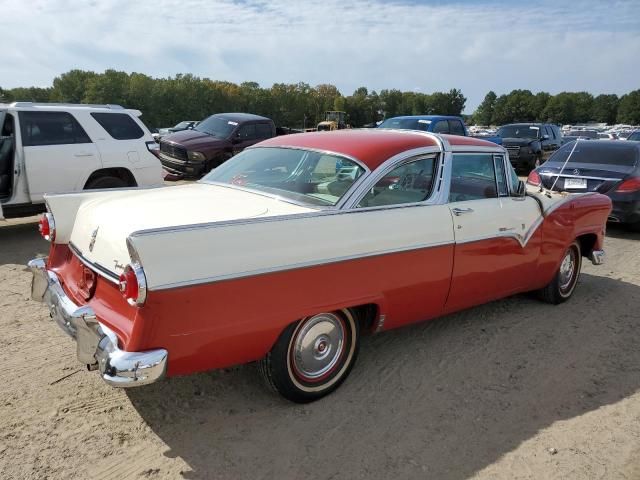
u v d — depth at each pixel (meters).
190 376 3.68
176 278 2.58
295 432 3.11
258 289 2.89
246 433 3.09
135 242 2.48
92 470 2.73
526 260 4.64
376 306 3.54
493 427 3.24
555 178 9.27
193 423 3.16
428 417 3.32
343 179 3.55
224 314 2.78
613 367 4.10
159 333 2.60
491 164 4.41
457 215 3.94
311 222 3.12
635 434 3.22
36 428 3.04
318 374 3.40
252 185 3.88
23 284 5.45
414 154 3.81
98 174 7.93
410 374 3.86
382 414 3.33
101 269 2.95
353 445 3.01
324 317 3.31
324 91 132.62
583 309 5.32
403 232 3.56
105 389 3.48
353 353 3.55
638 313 5.27
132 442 2.97
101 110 8.06
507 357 4.20
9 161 7.14
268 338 3.00
